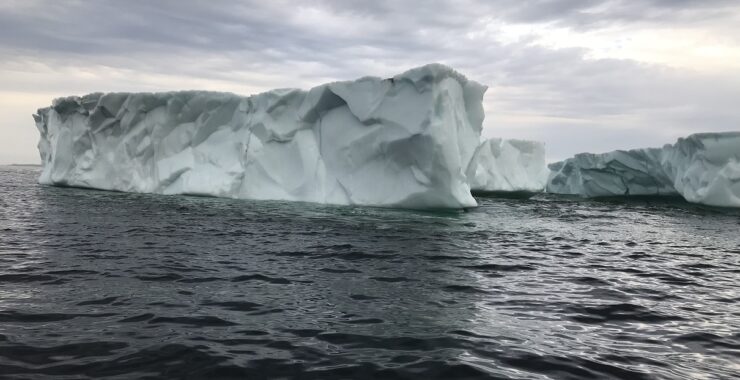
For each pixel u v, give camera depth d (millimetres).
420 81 15219
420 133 14914
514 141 33438
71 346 3756
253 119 18812
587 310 5336
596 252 9789
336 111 17406
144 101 20078
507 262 8102
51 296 5145
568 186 38469
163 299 5180
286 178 18078
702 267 8477
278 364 3574
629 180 31719
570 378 3492
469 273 7117
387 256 8211
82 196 18469
